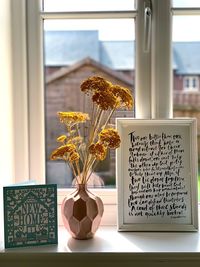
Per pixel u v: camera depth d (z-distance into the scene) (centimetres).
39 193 65
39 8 78
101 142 66
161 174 73
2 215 69
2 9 70
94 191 78
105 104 63
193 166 73
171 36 77
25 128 78
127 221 73
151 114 78
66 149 66
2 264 63
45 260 63
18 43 77
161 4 76
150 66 77
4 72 71
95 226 68
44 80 82
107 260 62
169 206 73
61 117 69
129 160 73
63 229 75
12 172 76
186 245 65
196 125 74
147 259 62
